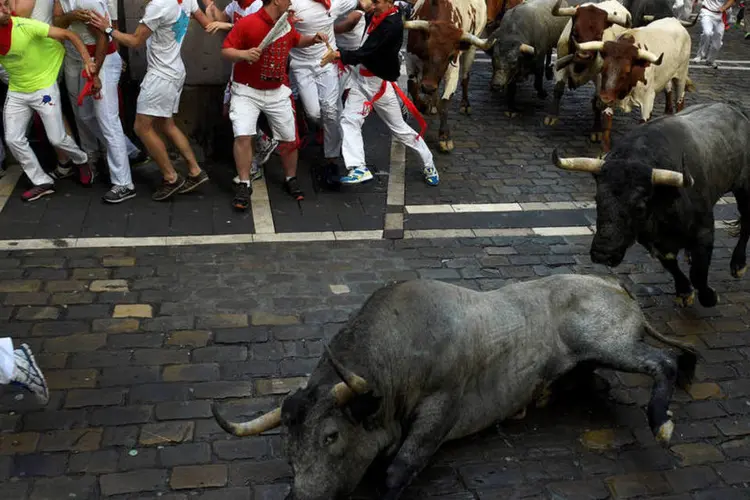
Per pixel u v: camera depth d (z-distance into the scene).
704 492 4.33
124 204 7.35
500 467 4.43
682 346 4.96
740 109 6.21
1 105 8.06
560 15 9.59
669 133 5.41
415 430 4.14
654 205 5.18
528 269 6.64
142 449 4.39
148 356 5.17
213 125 8.41
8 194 7.39
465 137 9.84
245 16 6.96
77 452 4.34
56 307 5.64
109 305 5.71
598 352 4.62
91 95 7.02
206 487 4.16
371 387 3.61
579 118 10.85
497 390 4.52
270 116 7.31
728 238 7.45
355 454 3.74
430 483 4.29
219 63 8.23
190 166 7.45
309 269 6.40
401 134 7.99
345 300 5.96
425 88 8.67
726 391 5.20
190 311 5.69
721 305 6.25
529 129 10.29
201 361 5.16
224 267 6.34
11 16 6.72
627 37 8.74
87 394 4.79
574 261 6.82
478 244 7.04
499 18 12.05
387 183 8.22
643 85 9.07
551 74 12.16
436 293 4.31
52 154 8.24
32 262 6.22
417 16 9.19
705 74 13.72
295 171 7.73
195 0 7.48
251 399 4.84
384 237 7.04
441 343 4.16
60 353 5.15
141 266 6.27
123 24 8.28
